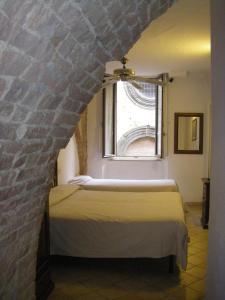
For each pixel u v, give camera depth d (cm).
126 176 647
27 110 144
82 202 383
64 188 444
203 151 639
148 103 845
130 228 309
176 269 332
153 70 598
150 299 274
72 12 129
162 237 305
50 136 187
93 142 639
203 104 634
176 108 635
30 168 183
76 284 302
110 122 636
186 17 342
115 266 342
